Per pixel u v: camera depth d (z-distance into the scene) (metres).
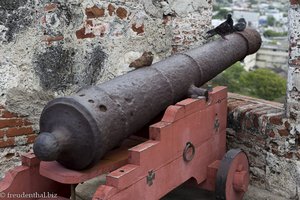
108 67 4.01
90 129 2.22
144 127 2.89
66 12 3.73
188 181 3.06
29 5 3.52
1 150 3.57
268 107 3.68
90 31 3.88
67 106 2.24
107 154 2.61
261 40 3.59
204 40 4.51
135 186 2.39
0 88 3.48
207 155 3.08
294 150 3.29
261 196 3.44
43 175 2.36
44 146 2.14
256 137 3.51
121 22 4.02
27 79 3.60
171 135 2.64
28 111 3.65
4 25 3.41
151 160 2.49
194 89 2.94
